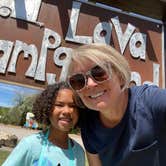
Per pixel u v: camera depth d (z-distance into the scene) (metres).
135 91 0.67
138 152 0.66
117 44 1.30
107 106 0.63
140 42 1.34
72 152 0.90
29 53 1.17
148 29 1.37
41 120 0.92
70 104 0.88
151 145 0.65
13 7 1.18
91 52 0.61
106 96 0.62
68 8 1.25
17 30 1.17
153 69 1.34
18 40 1.17
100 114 0.68
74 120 0.88
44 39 1.20
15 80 1.14
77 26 1.25
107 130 0.68
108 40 1.29
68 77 0.65
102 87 0.62
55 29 1.22
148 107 0.64
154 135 0.65
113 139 0.68
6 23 1.17
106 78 0.61
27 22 1.19
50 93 0.90
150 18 1.38
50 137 0.89
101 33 1.28
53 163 0.86
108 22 1.30
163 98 0.63
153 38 1.37
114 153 0.69
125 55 1.31
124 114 0.66
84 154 0.93
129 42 1.32
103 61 0.61
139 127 0.65
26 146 0.86
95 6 1.29
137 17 1.36
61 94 0.89
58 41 1.21
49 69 1.18
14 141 3.52
